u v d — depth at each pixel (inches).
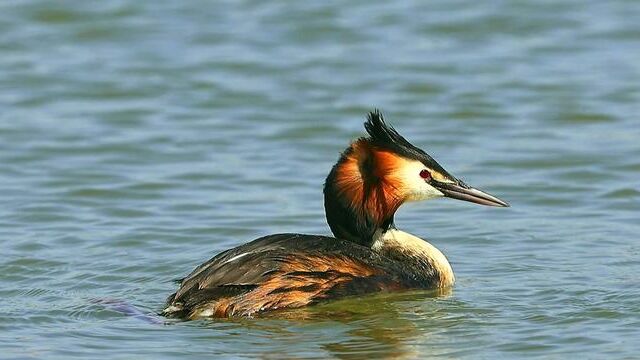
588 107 868.6
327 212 544.4
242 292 480.1
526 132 823.7
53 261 578.9
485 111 869.2
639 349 447.2
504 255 587.2
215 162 769.6
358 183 537.6
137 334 467.8
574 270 554.6
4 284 543.5
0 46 1009.5
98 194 705.0
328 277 493.7
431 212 669.9
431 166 545.3
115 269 566.3
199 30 1043.9
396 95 904.9
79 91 918.4
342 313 490.9
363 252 518.3
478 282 541.0
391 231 547.8
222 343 456.1
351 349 451.2
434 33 1033.5
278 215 661.3
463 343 458.0
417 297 514.0
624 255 578.9
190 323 476.7
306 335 465.1
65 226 644.1
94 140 813.9
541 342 457.1
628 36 1014.4
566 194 699.4
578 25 1040.8
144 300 517.3
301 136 826.2
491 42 1011.9
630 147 782.5
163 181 729.0
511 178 730.8
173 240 618.2
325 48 1004.6
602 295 511.8
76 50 1003.3
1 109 879.1
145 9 1085.8
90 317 489.7
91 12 1076.5
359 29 1040.8
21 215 663.8
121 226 643.5
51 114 870.4
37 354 448.5
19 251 595.8
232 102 896.3
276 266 486.6
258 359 441.1
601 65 954.7
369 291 500.7
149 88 924.6
